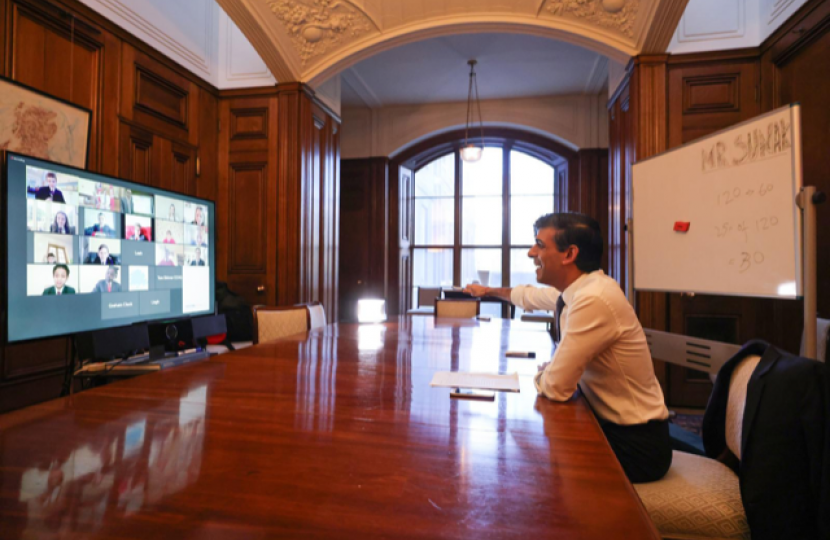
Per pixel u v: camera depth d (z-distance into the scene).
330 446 0.95
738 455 1.30
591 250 1.43
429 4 3.84
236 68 4.60
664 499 1.20
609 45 3.83
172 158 4.00
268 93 4.52
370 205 7.27
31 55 2.78
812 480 1.03
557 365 1.31
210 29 4.50
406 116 7.16
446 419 1.13
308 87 4.53
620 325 1.28
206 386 1.44
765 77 3.59
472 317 3.98
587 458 0.90
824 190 2.95
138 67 3.61
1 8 2.61
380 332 2.79
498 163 7.46
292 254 4.47
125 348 2.34
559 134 6.75
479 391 1.38
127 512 0.67
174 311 3.48
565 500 0.72
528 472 0.83
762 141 2.21
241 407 1.22
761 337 3.62
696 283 2.58
